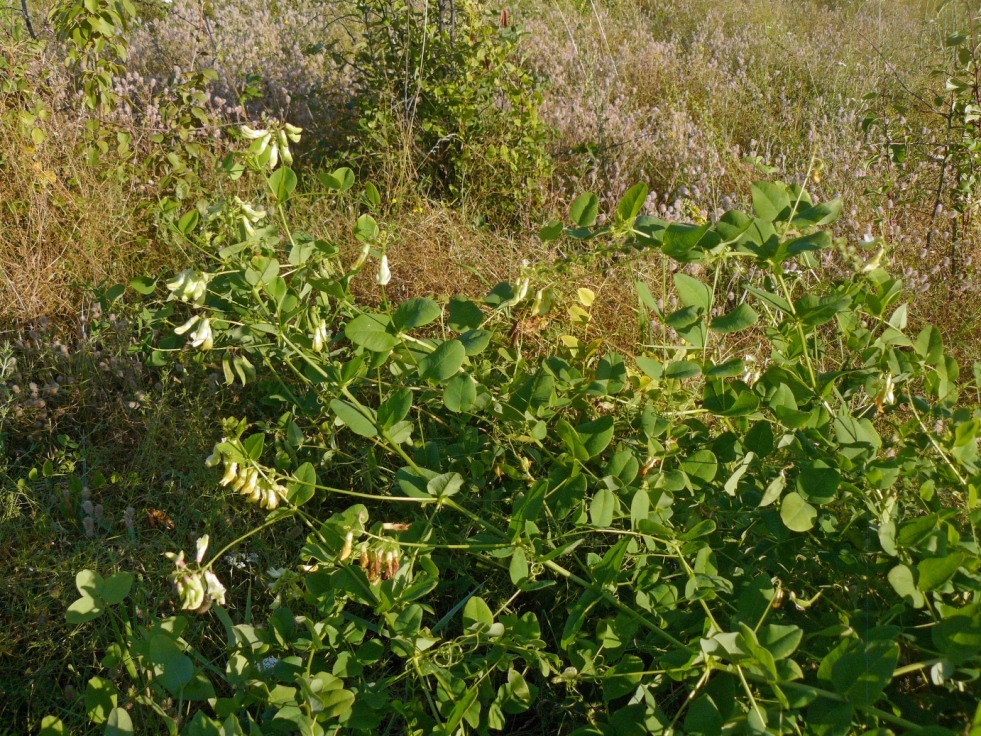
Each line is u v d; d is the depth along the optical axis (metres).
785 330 2.55
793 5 9.38
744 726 1.72
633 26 8.69
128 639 2.24
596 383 2.54
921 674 2.02
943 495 2.49
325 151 5.41
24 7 5.45
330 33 7.79
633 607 2.31
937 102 5.60
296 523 2.74
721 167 4.98
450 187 4.75
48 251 3.93
